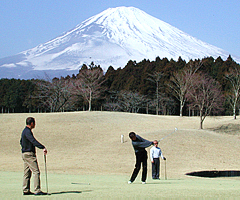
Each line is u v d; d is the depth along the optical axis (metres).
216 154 30.70
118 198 7.71
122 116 57.12
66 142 37.34
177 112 93.12
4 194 8.52
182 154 29.80
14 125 45.00
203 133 39.62
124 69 103.38
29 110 93.00
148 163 25.89
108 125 48.28
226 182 14.05
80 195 8.19
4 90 94.81
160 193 8.56
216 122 56.84
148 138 35.31
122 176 17.02
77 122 48.81
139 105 86.50
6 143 36.09
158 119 58.22
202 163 26.94
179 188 9.88
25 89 93.12
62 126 45.69
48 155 30.64
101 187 10.17
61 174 18.33
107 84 95.62
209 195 8.23
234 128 48.62
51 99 74.19
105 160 27.41
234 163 27.75
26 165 8.55
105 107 86.69
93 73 71.50
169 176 18.83
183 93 69.00
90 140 38.62
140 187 10.19
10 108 94.81
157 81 85.81
